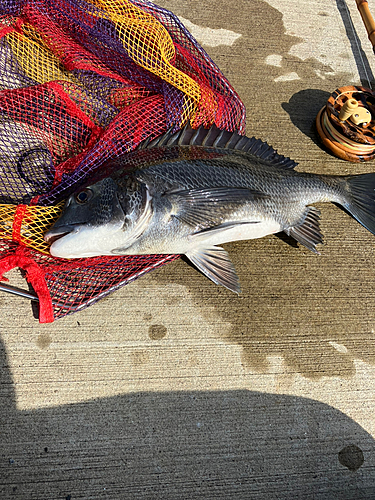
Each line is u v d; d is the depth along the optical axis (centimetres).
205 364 53
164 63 55
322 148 67
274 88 70
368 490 51
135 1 59
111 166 51
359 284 60
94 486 48
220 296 56
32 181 56
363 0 78
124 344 53
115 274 54
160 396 51
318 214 59
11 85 60
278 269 58
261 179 55
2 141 57
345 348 56
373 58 76
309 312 57
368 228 59
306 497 50
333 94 65
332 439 52
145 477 48
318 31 77
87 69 60
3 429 48
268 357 54
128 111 55
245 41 73
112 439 49
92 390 51
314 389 54
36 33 61
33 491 47
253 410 52
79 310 52
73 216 49
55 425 49
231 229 53
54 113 57
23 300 53
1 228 50
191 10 73
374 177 61
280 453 51
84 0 57
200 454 50
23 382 50
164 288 55
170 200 50
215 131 57
